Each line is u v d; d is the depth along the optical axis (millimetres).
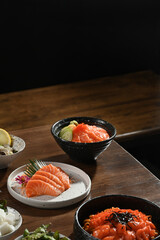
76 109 3678
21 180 1643
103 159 1894
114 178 1735
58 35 4613
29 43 4539
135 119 3541
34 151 1936
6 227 1266
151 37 4895
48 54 4664
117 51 4871
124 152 1967
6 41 4445
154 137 2701
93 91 4094
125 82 4332
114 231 1215
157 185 1691
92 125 1966
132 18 4750
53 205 1515
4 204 1416
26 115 3555
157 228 1328
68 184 1635
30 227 1416
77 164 1838
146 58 5000
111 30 4746
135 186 1679
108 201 1388
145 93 4055
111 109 3701
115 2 4629
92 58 4840
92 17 4633
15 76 4641
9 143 1828
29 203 1526
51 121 3447
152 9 4758
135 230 1229
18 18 4387
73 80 4891
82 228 1202
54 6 4465
